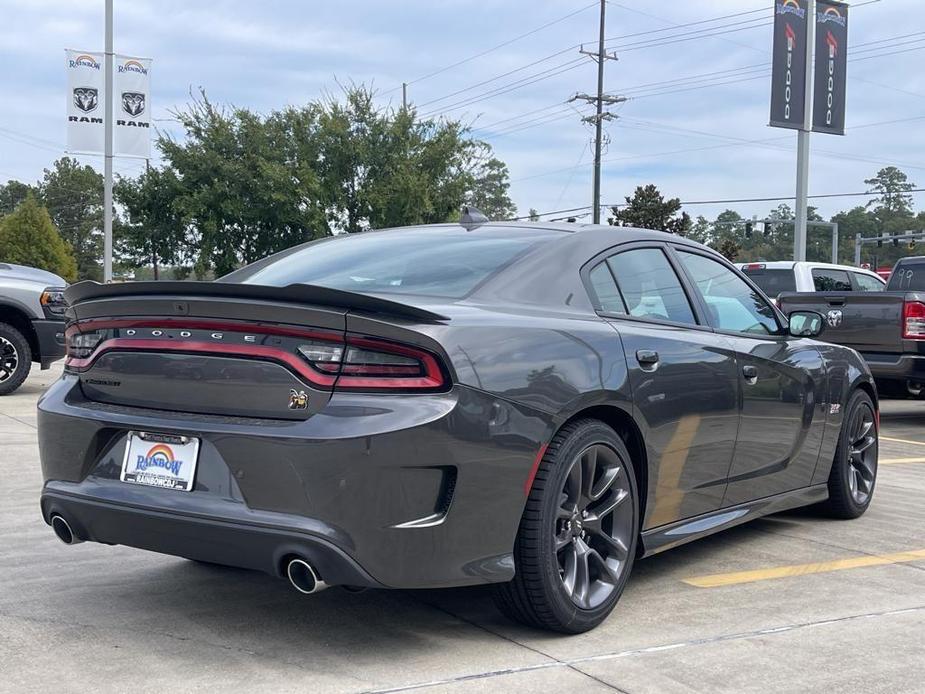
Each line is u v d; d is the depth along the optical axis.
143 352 3.23
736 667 3.14
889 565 4.48
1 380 10.48
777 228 127.75
